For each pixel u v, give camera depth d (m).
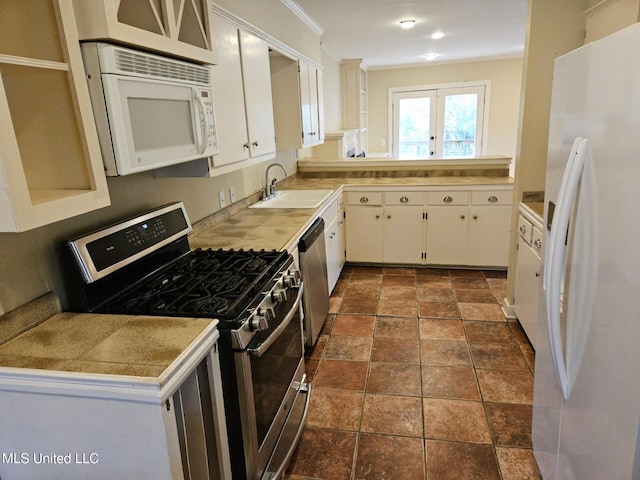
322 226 3.07
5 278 1.33
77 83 1.19
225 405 1.47
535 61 2.77
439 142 8.15
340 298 3.70
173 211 2.05
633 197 0.95
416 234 4.23
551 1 2.68
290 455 1.84
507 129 7.78
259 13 2.85
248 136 2.54
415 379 2.52
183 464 1.26
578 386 1.26
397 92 8.13
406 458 1.94
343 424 2.17
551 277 1.23
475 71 7.67
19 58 1.02
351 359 2.75
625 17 2.21
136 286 1.72
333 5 3.64
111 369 1.12
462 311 3.37
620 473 1.04
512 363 2.64
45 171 1.27
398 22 4.38
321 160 4.71
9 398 1.17
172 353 1.19
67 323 1.42
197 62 1.85
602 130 1.09
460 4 3.78
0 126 0.97
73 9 1.21
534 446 1.80
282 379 1.84
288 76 3.63
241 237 2.48
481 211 4.04
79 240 1.50
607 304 1.07
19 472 1.24
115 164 1.34
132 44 1.35
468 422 2.15
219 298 1.55
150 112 1.48
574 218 1.24
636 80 0.93
